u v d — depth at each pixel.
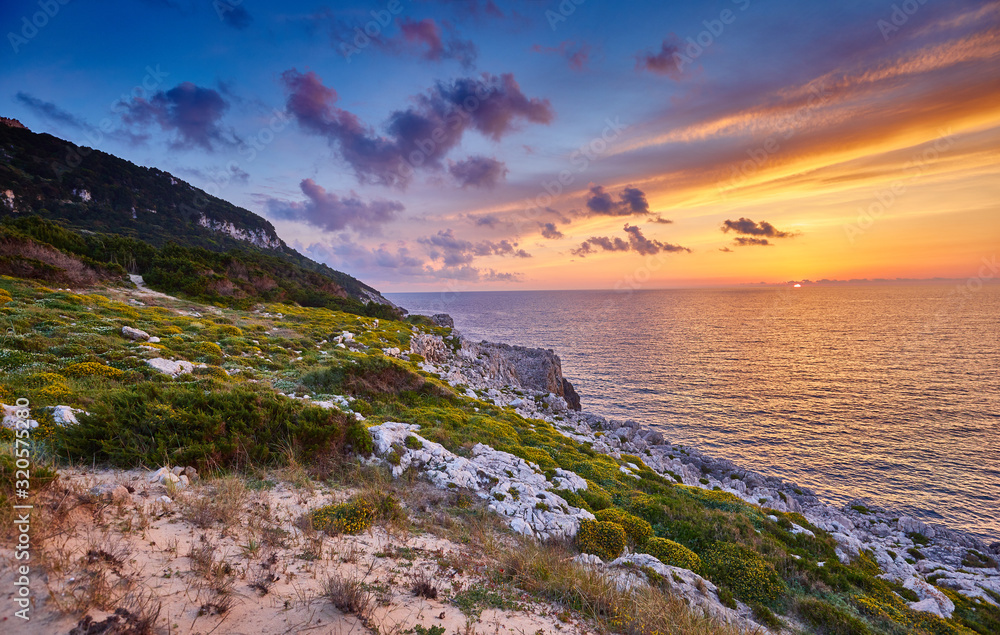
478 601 5.92
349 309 60.88
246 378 18.06
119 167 126.19
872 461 49.94
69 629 3.76
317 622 4.71
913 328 185.12
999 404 75.50
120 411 9.70
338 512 7.67
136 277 45.06
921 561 18.83
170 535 5.99
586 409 64.69
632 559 9.18
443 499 10.12
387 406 18.61
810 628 8.60
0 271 31.19
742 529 12.97
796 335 160.00
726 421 61.91
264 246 152.75
